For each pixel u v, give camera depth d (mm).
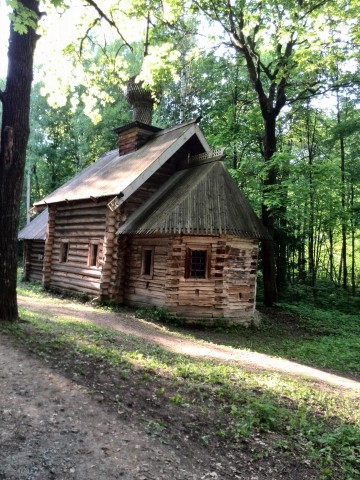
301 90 21109
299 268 27391
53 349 7254
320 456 5172
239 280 15055
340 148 26453
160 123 32438
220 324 14414
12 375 5820
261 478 4500
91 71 13414
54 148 37906
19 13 6270
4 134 8938
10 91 9000
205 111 29234
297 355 11867
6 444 4160
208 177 15328
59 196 19969
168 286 14352
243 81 26812
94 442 4484
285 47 19516
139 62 31484
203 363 8648
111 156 22281
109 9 12367
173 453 4598
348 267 32250
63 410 5059
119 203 15430
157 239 15227
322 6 15570
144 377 6664
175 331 12992
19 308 11719
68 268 19125
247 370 8891
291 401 7059
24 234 25047
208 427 5402
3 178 8961
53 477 3793
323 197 20484
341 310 21859
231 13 17531
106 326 11516
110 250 16359
